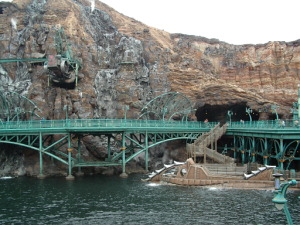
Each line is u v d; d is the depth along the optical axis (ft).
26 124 192.75
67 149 199.62
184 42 314.55
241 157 232.94
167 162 239.91
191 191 144.56
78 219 107.65
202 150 204.74
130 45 264.93
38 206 123.75
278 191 51.57
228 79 320.09
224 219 104.99
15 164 207.51
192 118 269.44
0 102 230.89
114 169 209.05
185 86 273.54
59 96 229.86
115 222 104.22
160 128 212.23
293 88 312.91
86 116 231.09
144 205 123.13
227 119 311.47
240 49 329.31
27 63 246.88
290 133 162.81
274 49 325.21
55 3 264.31
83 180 179.11
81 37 256.32
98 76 248.11
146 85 265.95
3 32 263.29
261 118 283.38
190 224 101.14
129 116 249.75
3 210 118.62
